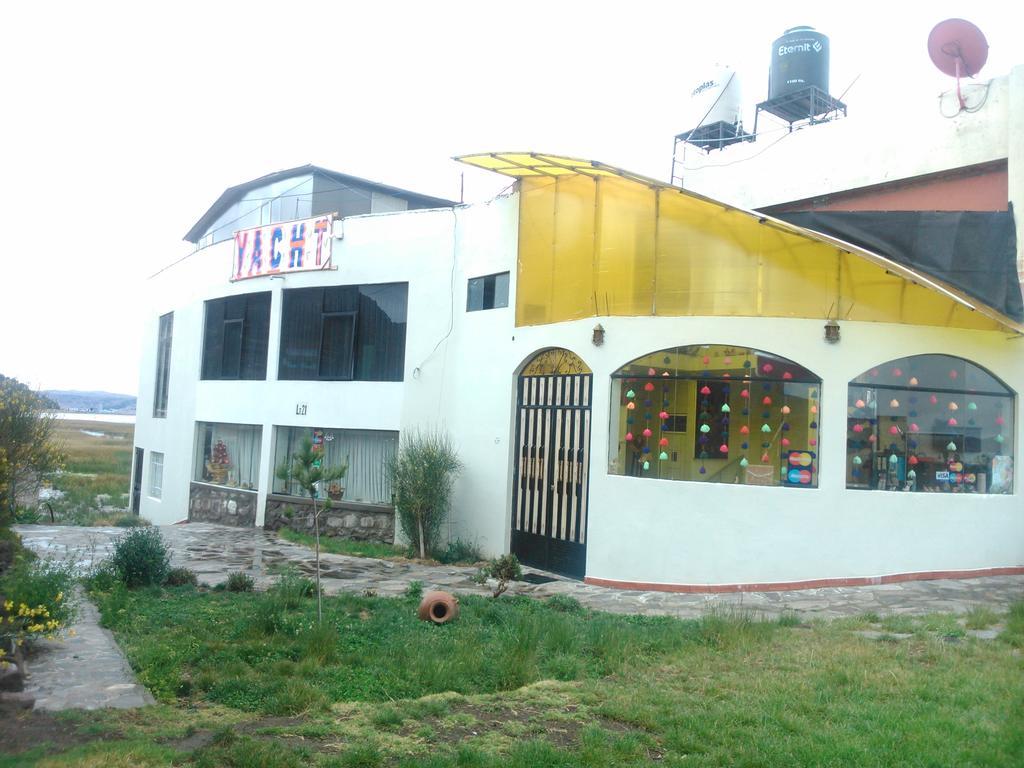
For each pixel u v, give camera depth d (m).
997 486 12.57
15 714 5.82
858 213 13.09
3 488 10.19
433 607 9.27
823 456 11.95
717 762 5.34
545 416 14.16
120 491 31.88
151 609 9.18
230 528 18.62
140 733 5.51
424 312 16.69
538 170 13.69
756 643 8.34
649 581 12.20
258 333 19.67
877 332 12.10
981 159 13.07
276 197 20.95
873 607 10.43
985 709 6.30
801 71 17.75
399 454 16.20
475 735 5.77
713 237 12.41
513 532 14.62
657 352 12.59
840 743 5.60
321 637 7.70
